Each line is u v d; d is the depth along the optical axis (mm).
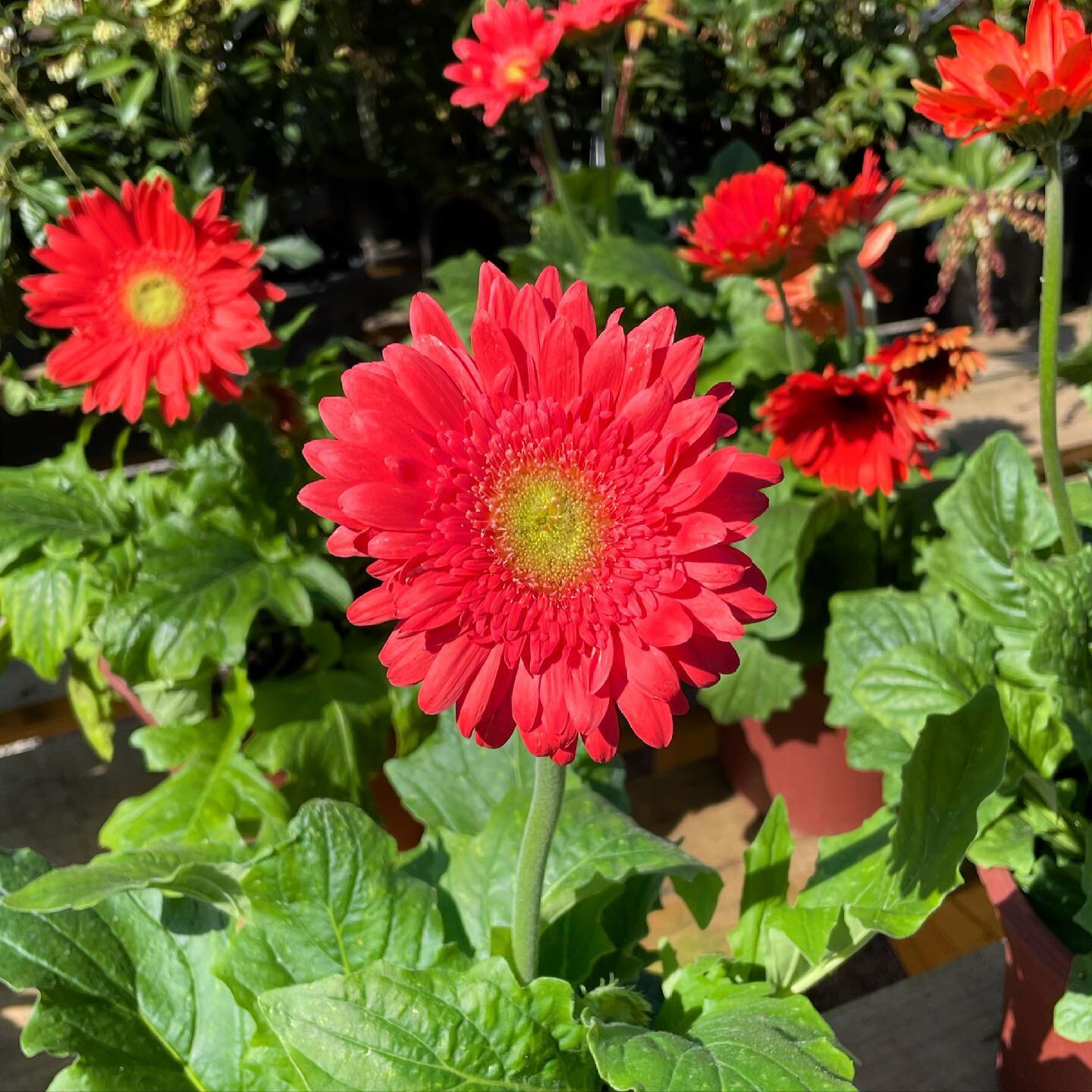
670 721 263
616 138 1058
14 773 694
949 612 471
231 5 766
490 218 1228
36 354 1050
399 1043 302
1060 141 352
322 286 1212
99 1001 363
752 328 743
